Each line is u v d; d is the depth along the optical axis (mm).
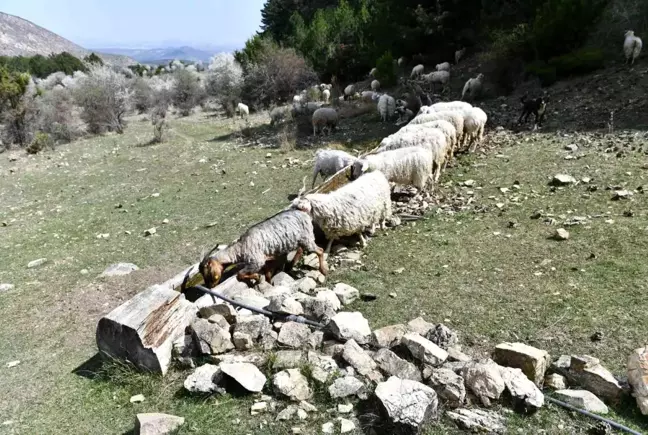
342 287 5984
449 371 3947
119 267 7836
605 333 4660
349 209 7137
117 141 22047
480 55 23219
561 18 17281
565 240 6668
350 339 4543
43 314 6578
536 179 9289
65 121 25000
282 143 16000
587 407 3650
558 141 11500
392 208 8992
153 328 4660
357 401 3889
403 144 9945
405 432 3428
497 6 23250
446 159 10836
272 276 6680
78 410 4305
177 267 7758
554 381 3959
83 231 10141
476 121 11773
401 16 26531
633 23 17844
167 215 10508
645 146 10039
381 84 24875
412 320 4938
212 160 15492
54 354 5469
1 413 4406
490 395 3748
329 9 42031
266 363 4371
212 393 4145
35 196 13758
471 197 8945
